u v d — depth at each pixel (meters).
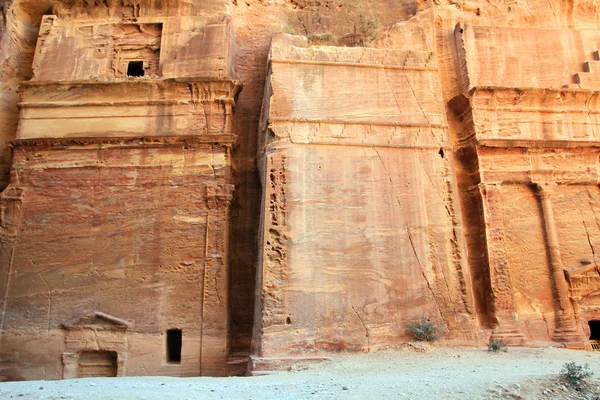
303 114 12.77
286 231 11.59
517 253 13.13
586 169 14.04
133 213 12.69
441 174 12.75
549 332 12.51
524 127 14.28
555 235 13.30
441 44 15.60
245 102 15.14
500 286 12.58
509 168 13.76
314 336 10.89
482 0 16.67
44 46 14.57
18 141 13.12
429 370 8.52
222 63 14.42
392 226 12.06
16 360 11.52
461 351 10.72
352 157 12.52
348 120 12.86
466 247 12.34
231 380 8.59
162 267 12.26
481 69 14.89
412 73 13.70
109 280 12.16
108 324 11.78
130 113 13.73
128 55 14.94
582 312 12.80
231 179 13.25
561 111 14.55
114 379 8.93
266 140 12.59
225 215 12.66
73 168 13.05
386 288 11.51
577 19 16.70
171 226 12.58
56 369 11.48
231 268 12.78
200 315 11.91
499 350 10.77
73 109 13.73
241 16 16.45
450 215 12.45
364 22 16.08
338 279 11.42
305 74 13.20
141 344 11.67
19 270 12.20
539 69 15.11
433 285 11.72
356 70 13.48
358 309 11.24
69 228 12.55
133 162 13.11
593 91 14.51
